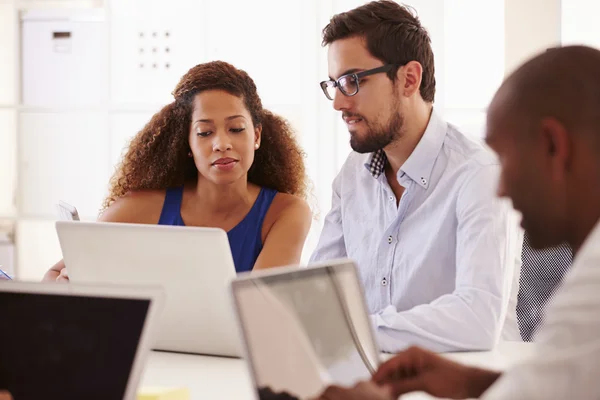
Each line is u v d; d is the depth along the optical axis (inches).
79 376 40.5
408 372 43.6
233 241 85.7
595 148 34.0
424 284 74.0
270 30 129.0
